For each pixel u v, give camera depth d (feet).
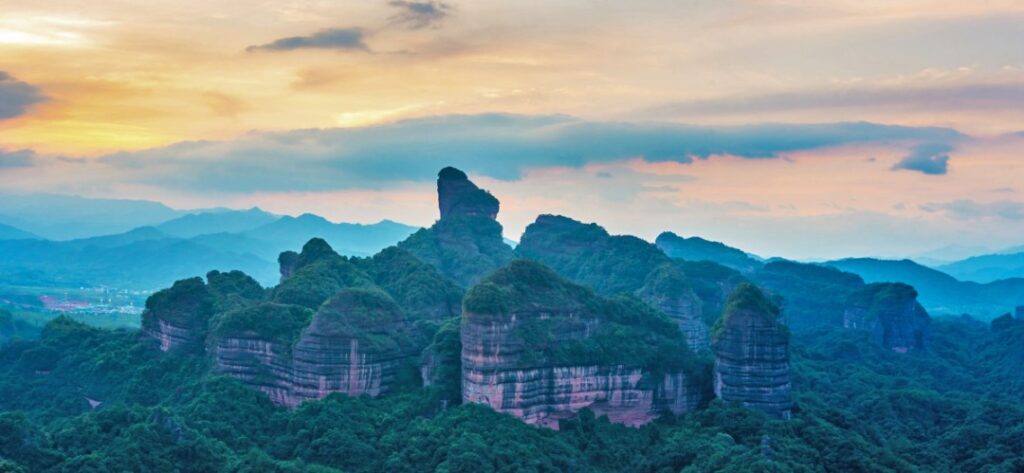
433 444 530.68
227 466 503.61
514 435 538.06
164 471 490.49
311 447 533.96
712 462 518.78
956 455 631.97
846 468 547.49
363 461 525.75
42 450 487.20
